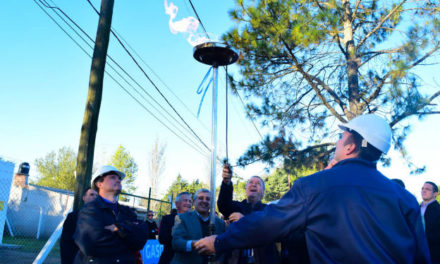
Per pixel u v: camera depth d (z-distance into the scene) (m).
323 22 7.83
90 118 6.02
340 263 1.51
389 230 1.56
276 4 7.35
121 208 3.68
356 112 9.04
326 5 8.93
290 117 9.97
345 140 1.89
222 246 1.72
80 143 5.95
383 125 1.84
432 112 8.53
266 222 1.63
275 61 8.73
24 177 20.17
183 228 4.00
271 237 1.64
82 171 5.83
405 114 8.38
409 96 8.14
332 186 1.62
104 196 3.61
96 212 3.31
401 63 7.53
